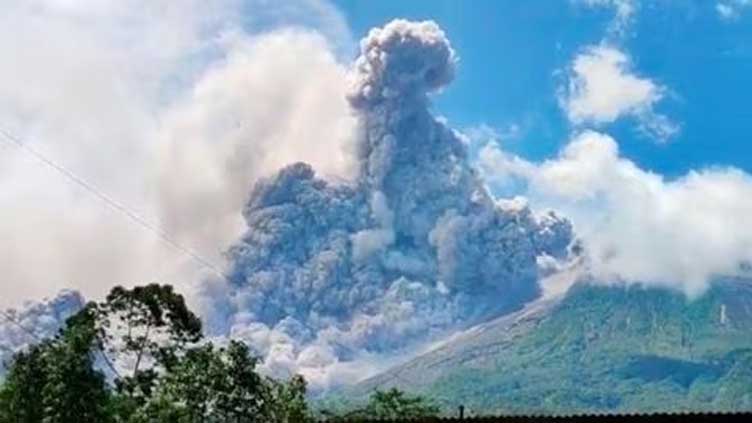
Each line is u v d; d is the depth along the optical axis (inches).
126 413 2263.8
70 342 2213.3
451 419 1926.7
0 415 2134.6
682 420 1577.3
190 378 2300.7
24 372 2159.2
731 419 1546.5
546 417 1722.4
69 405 2116.1
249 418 2303.2
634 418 1614.2
